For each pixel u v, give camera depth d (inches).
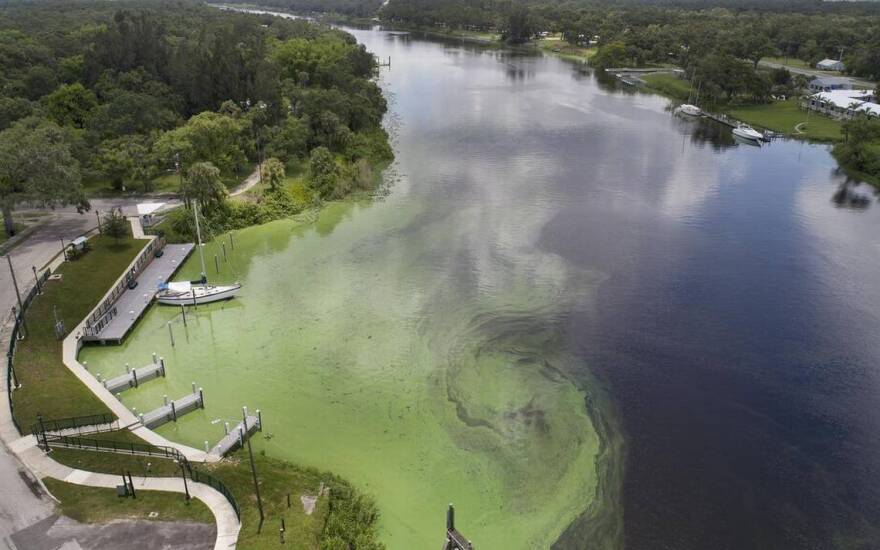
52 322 2711.6
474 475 2028.8
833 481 2015.3
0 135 3720.5
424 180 4751.5
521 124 6520.7
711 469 2060.8
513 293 3107.8
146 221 3666.3
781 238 3831.2
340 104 5339.6
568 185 4682.6
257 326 2866.6
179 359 2637.8
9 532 1616.6
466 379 2482.8
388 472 2033.7
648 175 4987.7
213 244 3708.2
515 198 4389.8
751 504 1927.9
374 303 3029.0
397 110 7042.3
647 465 2073.1
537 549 1771.7
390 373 2524.6
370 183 4633.4
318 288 3179.1
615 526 1849.2
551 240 3710.6
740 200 4483.3
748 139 6112.2
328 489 1856.5
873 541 1806.1
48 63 6456.7
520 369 2539.4
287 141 4862.2
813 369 2561.5
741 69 7465.6
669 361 2603.3
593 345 2701.8
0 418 2074.3
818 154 5738.2
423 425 2244.1
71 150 4092.0
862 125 5285.4
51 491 1761.8
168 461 1926.7
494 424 2249.0
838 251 3659.0
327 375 2522.1
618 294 3112.7
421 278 3255.4
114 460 1913.1
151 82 5620.1
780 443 2171.5
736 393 2420.0
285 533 1640.0
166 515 1685.5
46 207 3934.5
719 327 2849.4
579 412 2305.6
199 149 4306.1
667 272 3351.4
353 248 3614.7
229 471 1897.1
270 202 4087.1
